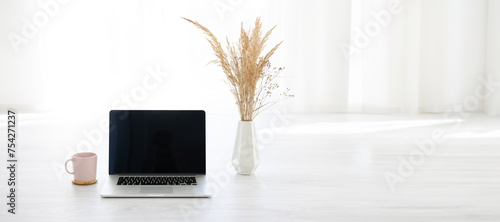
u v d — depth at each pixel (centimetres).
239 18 519
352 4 530
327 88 534
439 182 239
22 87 519
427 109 550
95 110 521
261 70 228
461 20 543
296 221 180
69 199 197
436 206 201
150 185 207
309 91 532
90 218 178
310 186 225
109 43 519
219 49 226
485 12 540
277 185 225
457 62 547
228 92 530
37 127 408
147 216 180
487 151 323
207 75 528
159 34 521
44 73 518
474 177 250
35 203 192
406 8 529
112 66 522
